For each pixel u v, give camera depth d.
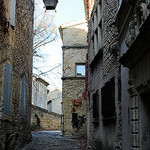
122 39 5.80
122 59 4.82
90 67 11.49
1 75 6.77
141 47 3.90
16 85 8.88
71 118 18.52
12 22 7.91
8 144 7.86
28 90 12.02
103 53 8.51
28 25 11.60
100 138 8.55
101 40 9.64
